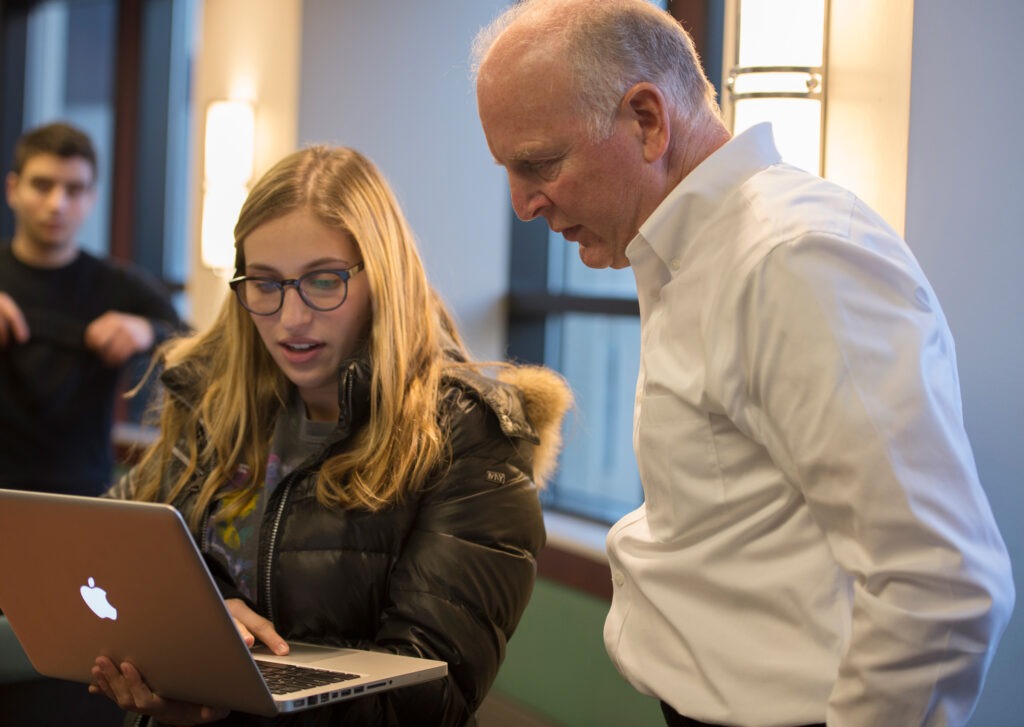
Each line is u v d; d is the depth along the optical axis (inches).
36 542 56.4
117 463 202.1
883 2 72.0
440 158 153.9
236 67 166.9
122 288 148.5
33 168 141.4
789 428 49.1
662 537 56.8
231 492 70.0
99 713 99.0
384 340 66.9
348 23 152.9
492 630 65.0
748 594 53.3
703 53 129.5
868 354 47.4
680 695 55.7
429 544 64.9
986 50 72.4
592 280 150.3
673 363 55.1
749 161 54.7
